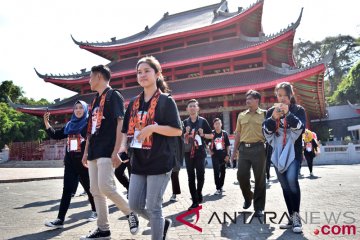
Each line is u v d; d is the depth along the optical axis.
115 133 4.38
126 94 36.06
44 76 40.22
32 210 7.27
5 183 14.05
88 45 41.06
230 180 13.07
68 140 5.66
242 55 30.86
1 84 63.28
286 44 29.98
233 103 31.53
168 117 3.53
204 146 7.16
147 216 3.64
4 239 4.71
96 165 4.49
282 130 5.00
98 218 4.53
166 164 3.47
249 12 31.84
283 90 4.98
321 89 27.53
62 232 5.11
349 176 13.19
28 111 39.84
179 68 34.72
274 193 9.07
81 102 5.85
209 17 41.44
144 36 42.94
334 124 48.94
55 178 16.11
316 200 7.40
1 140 43.56
